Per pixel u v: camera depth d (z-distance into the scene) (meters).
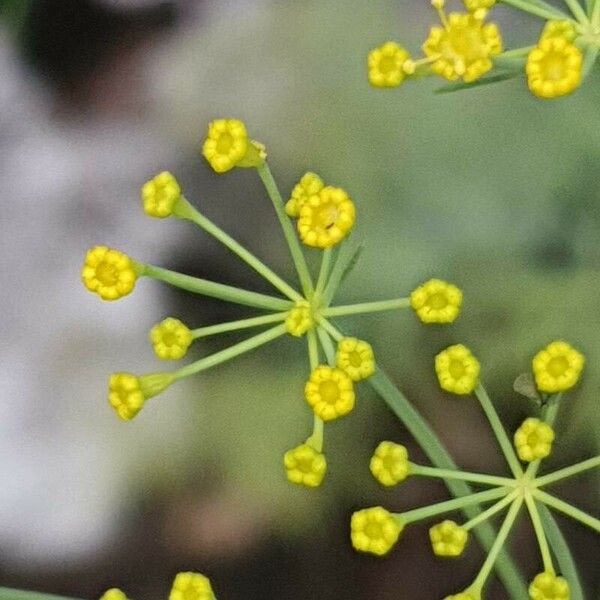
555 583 0.09
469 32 0.09
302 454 0.09
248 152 0.09
